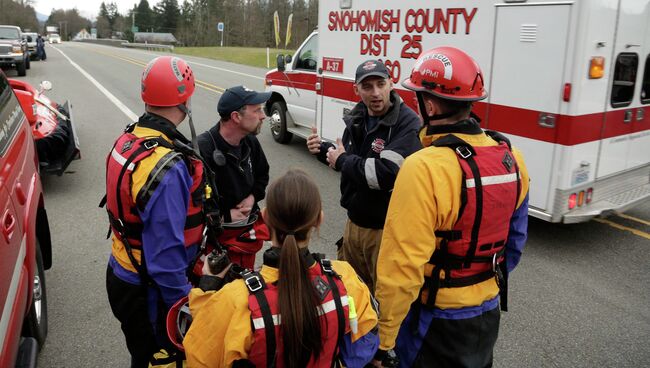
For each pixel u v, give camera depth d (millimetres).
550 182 4867
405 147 2980
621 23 4770
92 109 12375
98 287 4371
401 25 6047
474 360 2152
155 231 2209
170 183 2205
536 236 5633
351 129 3375
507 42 4988
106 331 3754
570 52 4562
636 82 5160
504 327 3951
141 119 2432
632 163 5445
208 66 25469
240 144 3020
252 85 17594
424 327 2166
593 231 5789
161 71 2338
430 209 1978
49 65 25453
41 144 6227
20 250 2676
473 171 2000
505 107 5105
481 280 2143
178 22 92000
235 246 2941
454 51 2107
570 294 4441
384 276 2062
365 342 1856
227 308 1670
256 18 64750
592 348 3699
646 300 4367
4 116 3170
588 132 4828
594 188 5109
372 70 3020
